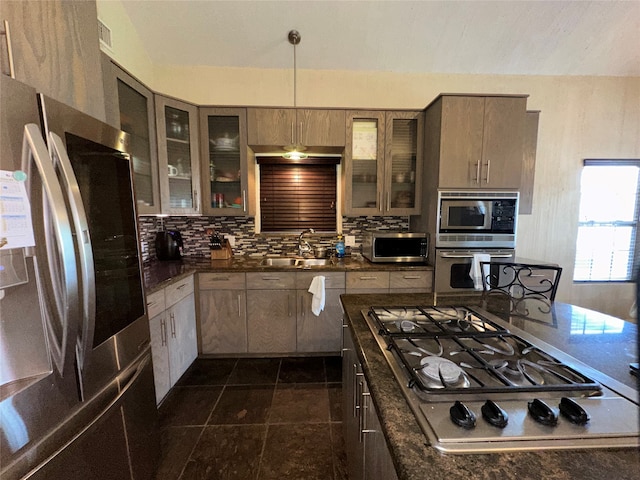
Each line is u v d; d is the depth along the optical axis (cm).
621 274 304
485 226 238
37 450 79
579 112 285
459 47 252
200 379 219
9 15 84
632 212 300
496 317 118
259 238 294
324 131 253
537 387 66
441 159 232
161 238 266
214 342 246
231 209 257
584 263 303
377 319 113
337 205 302
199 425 172
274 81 273
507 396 65
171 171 235
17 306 77
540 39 246
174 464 146
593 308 304
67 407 88
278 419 177
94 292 92
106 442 106
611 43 251
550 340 95
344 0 213
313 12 221
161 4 215
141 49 242
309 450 154
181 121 242
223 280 240
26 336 79
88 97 121
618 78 282
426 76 278
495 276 237
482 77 279
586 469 47
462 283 240
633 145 290
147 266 244
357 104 279
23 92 78
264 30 235
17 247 74
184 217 287
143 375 131
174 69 266
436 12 222
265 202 298
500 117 230
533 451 51
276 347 248
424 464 48
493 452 50
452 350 90
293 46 250
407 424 57
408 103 281
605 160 289
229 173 261
